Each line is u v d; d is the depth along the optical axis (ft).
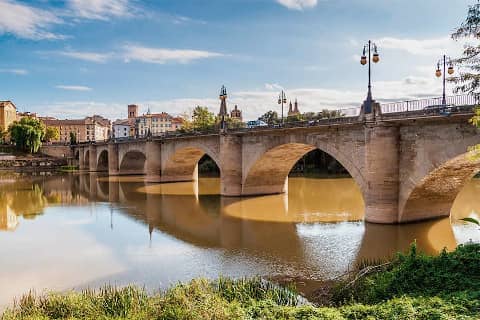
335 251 81.00
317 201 146.10
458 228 96.32
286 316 43.32
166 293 53.98
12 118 552.82
